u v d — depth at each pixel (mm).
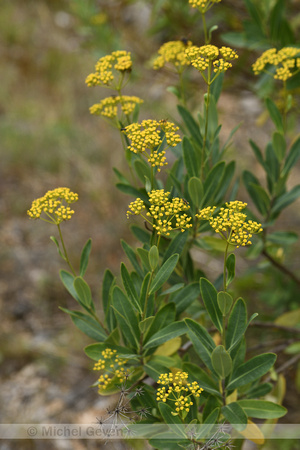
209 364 1604
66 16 6906
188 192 1949
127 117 1961
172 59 2152
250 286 3672
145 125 1601
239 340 1556
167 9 3545
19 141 5699
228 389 1635
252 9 2734
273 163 2342
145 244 1829
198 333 1617
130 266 4523
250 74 3426
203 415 1649
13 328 4312
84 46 4086
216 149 2080
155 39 4258
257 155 2346
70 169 5465
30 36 7008
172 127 1610
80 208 5109
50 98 6371
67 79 6461
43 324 4344
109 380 1729
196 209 1938
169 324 1714
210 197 1948
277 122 2180
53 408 3779
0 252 4832
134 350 1768
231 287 3734
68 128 5754
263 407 1644
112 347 1764
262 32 2777
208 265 4375
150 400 1751
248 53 3256
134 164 1811
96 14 3973
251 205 4883
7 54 6828
